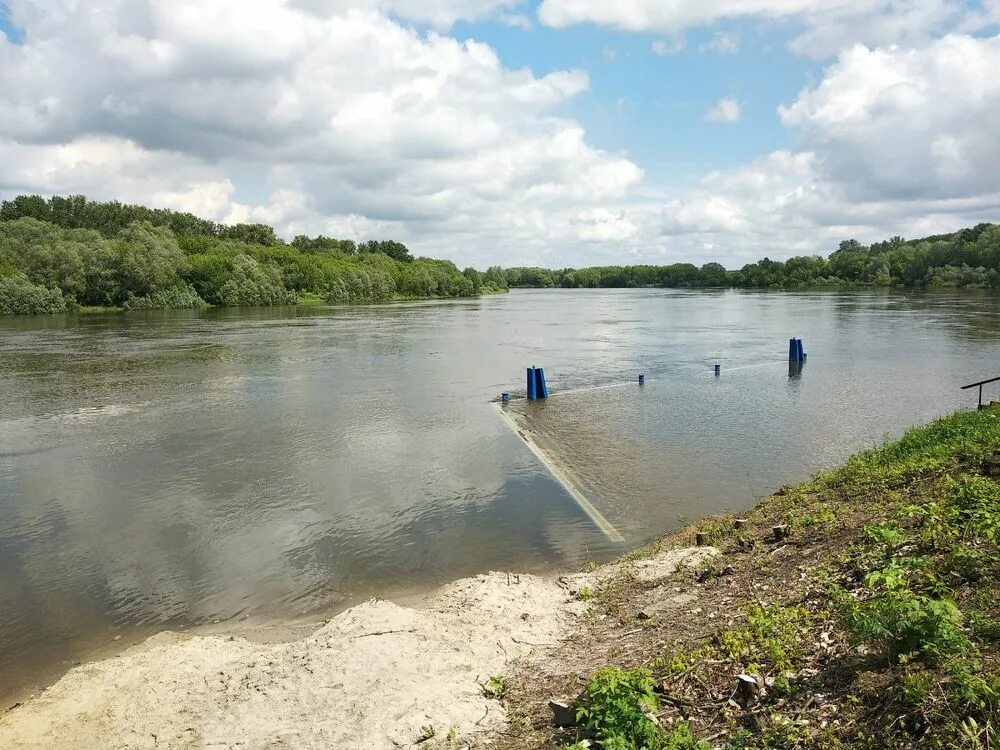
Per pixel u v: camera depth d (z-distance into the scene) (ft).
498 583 36.42
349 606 37.22
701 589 31.73
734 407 85.35
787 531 36.29
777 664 21.97
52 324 223.30
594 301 422.00
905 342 146.61
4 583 40.86
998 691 16.33
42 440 72.74
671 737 19.21
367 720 23.40
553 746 20.44
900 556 27.68
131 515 51.37
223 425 78.59
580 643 28.53
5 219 467.52
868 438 68.85
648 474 58.49
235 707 25.25
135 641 34.24
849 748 17.22
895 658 19.90
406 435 73.51
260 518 50.26
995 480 33.65
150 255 315.78
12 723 26.11
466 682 25.62
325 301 402.31
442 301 437.99
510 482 57.31
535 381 93.66
